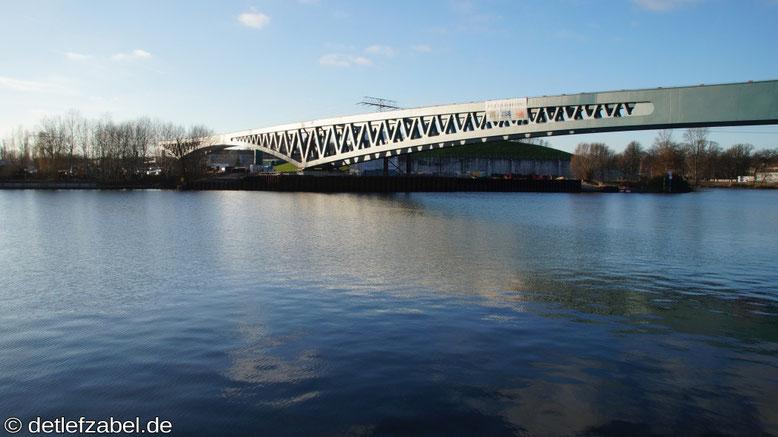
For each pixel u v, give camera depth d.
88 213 49.09
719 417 8.22
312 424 7.84
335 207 61.75
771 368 10.31
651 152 150.38
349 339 11.70
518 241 30.69
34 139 117.38
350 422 7.89
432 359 10.47
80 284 17.73
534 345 11.41
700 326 13.20
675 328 12.98
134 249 26.11
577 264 22.55
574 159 154.75
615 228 39.44
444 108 75.50
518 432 7.66
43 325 12.90
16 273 19.70
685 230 38.09
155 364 10.19
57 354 10.79
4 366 10.13
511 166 162.62
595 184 138.75
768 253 26.48
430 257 24.11
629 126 51.97
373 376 9.59
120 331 12.36
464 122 72.69
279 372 9.77
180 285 17.55
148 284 17.72
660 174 133.25
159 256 23.89
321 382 9.32
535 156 169.25
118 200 71.38
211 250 25.89
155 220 42.44
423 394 8.86
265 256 24.03
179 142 117.94
